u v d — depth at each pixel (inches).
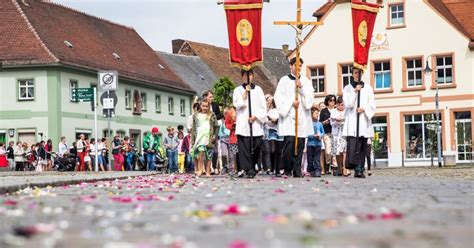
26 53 2165.4
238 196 476.4
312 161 873.5
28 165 1845.5
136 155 1732.3
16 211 363.6
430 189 549.0
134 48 2760.8
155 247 231.9
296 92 817.5
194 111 952.9
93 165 1667.1
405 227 285.6
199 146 893.8
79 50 2333.9
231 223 301.4
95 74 2348.7
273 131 888.3
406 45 2199.8
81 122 2251.5
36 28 2226.9
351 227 285.6
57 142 2140.7
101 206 402.9
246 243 239.0
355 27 829.8
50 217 341.1
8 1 2274.9
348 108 821.2
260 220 315.0
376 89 2226.9
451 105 2154.3
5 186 555.8
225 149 1059.3
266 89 3560.5
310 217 317.7
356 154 812.6
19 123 2166.6
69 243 245.1
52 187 625.3
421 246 231.8
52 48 2190.0
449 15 2237.9
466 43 2144.4
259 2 810.8
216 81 3235.7
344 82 2252.7
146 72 2664.9
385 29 2218.3
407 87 2192.4
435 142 2122.3
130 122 2501.2
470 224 296.0
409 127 2196.1
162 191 551.5
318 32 2274.9
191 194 506.0
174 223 306.2
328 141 949.2
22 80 2170.3
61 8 2459.4
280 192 517.0
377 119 2224.4
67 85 2194.9
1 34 2208.4
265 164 898.7
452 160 1822.1
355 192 511.5
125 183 690.8
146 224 301.3
